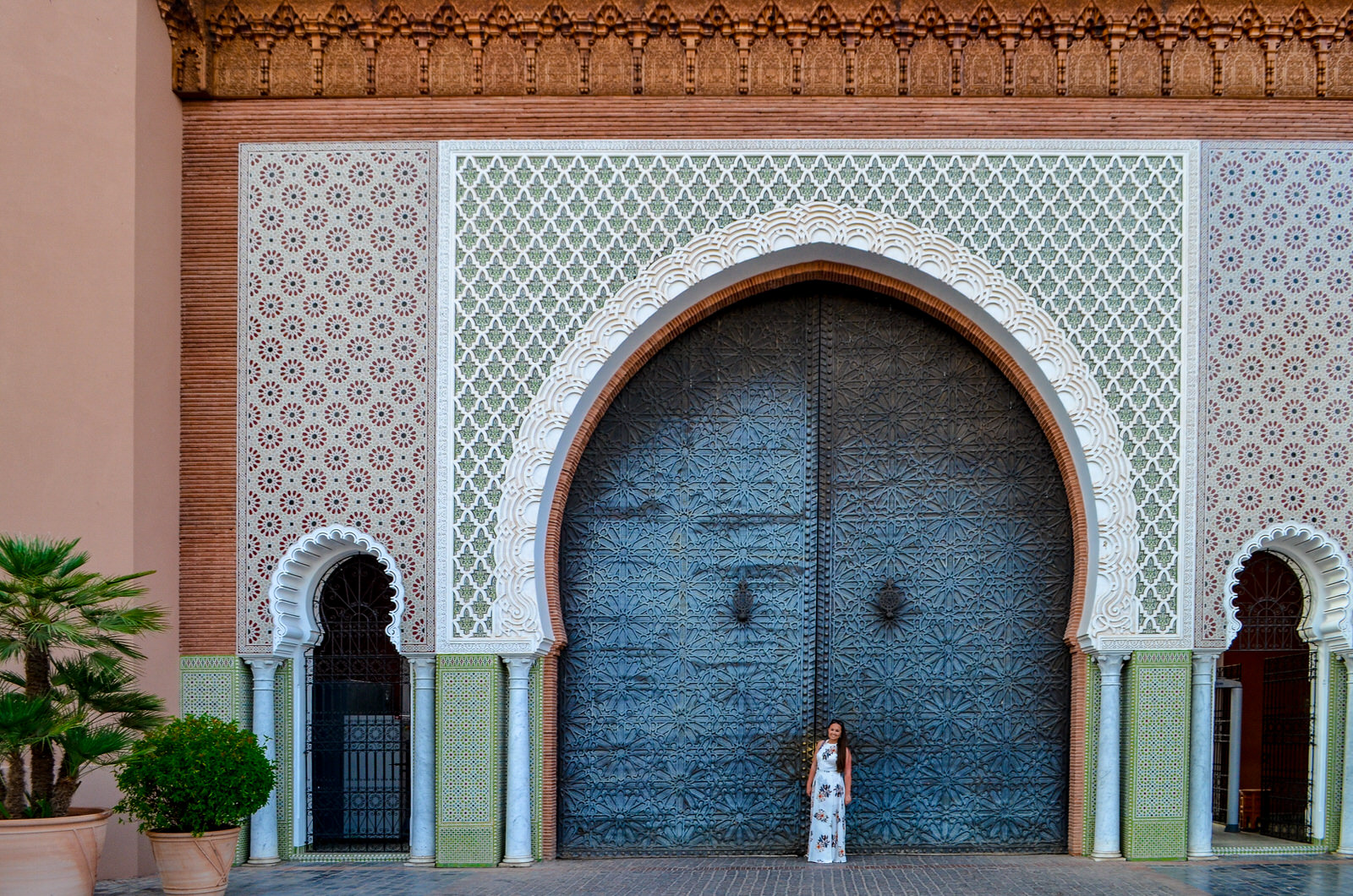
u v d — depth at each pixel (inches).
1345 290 256.2
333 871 246.1
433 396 257.3
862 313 274.5
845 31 257.6
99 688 206.1
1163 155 257.1
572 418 259.8
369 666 266.4
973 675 269.3
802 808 267.1
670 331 267.4
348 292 258.8
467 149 259.1
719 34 259.1
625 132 259.1
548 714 260.5
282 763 258.4
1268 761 275.7
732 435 273.4
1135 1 255.9
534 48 259.8
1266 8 255.9
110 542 237.3
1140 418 255.6
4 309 235.0
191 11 255.3
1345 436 254.8
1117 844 254.5
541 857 257.4
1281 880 232.1
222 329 260.1
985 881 234.4
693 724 269.1
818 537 271.4
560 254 258.5
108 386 239.5
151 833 213.3
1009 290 256.7
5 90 237.9
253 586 255.6
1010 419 271.4
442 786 251.4
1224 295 256.4
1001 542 270.5
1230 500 254.2
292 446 257.6
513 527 254.7
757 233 256.7
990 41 259.3
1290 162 257.1
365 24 259.4
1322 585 260.5
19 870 194.2
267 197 260.4
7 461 232.4
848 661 270.2
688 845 266.7
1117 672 254.7
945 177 257.6
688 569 271.6
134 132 242.5
